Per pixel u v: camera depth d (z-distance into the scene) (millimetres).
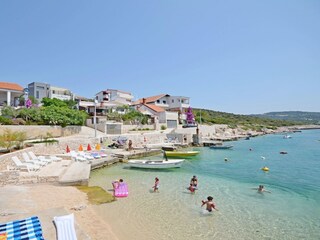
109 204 14047
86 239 8234
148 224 11547
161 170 25078
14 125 32531
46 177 17328
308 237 10609
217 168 26953
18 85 53906
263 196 16516
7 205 11945
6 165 18734
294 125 159625
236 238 10367
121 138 41969
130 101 90250
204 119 94062
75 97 75500
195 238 10266
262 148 47750
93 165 24469
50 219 9516
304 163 30469
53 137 36500
